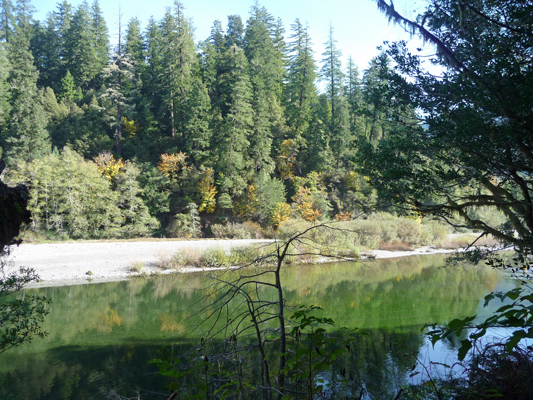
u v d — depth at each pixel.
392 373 6.57
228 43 60.94
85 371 7.79
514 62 4.27
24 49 46.66
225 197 39.69
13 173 32.75
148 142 46.34
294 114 49.94
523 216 5.47
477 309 11.40
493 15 4.80
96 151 42.91
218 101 49.69
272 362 6.28
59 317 11.86
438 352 7.70
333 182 44.09
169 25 50.34
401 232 29.84
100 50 61.25
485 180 5.48
